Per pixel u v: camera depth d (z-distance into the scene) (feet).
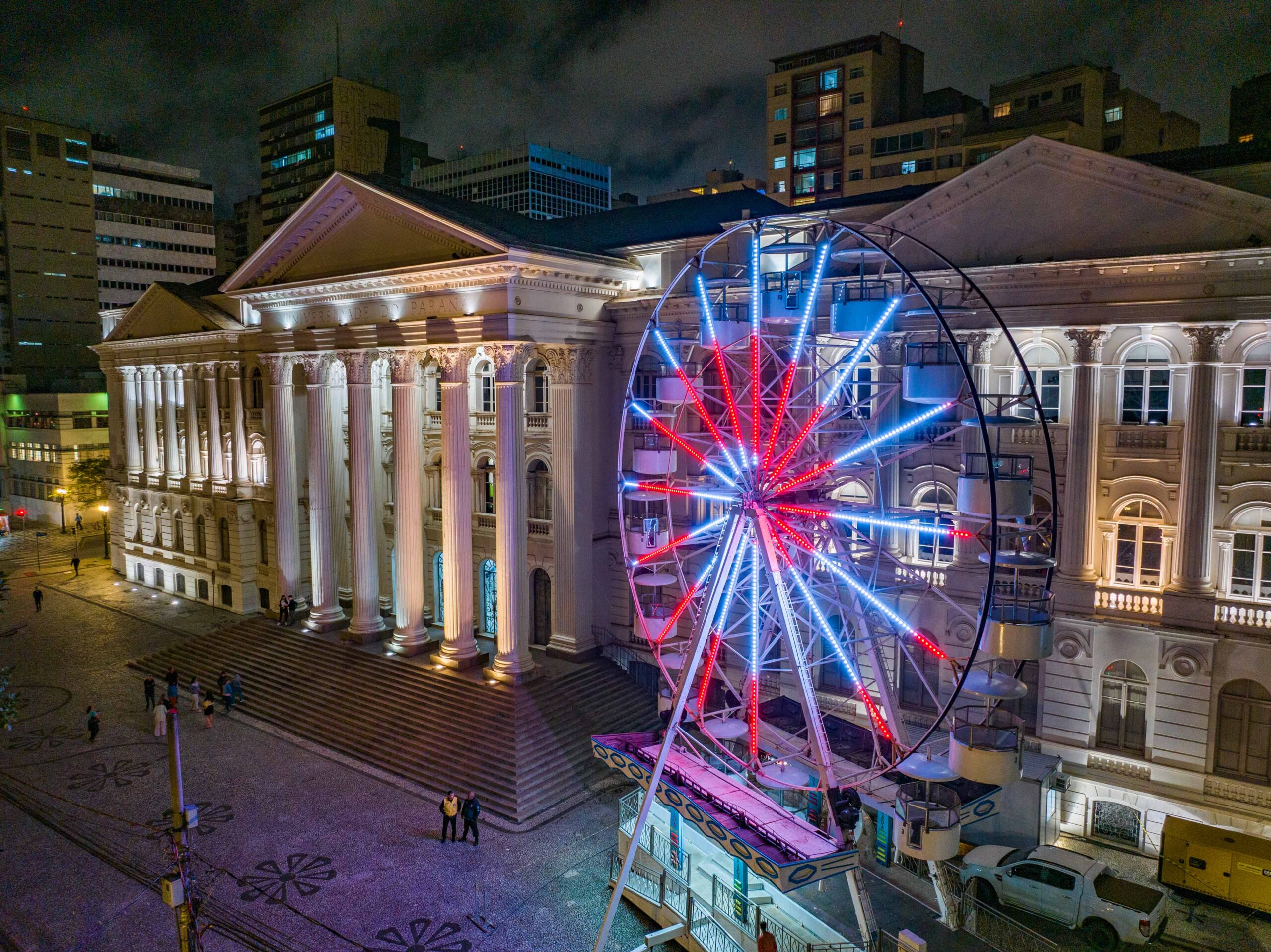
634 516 130.21
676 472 125.08
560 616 132.05
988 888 85.10
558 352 128.47
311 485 143.84
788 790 88.17
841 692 113.09
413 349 127.13
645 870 86.48
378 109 441.27
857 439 95.35
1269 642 87.40
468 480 125.80
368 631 138.31
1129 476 95.14
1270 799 87.45
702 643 77.66
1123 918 77.15
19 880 88.99
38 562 230.89
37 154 335.88
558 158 555.28
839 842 73.72
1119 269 91.40
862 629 87.04
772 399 103.40
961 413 102.78
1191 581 90.94
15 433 295.48
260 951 78.02
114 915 83.41
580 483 130.00
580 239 143.95
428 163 593.42
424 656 132.67
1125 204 91.50
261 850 93.97
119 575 215.92
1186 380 91.56
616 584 135.44
